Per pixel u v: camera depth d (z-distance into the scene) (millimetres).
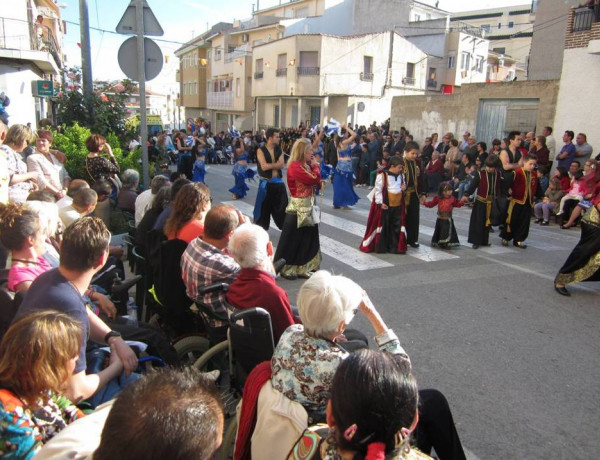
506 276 6934
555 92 15578
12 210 3203
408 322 5250
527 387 4004
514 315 5500
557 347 4730
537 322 5320
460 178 14133
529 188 8500
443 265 7430
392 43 32281
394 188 7816
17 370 1922
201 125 26938
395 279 6699
